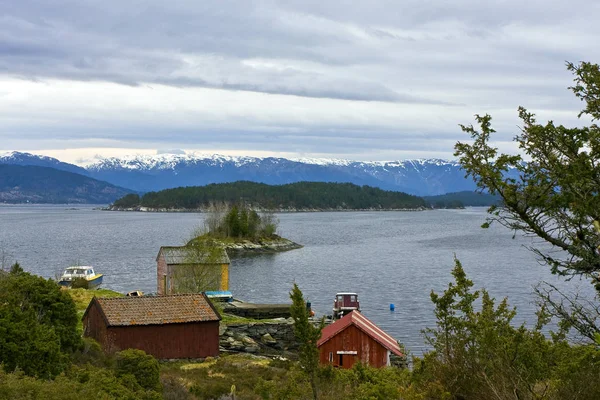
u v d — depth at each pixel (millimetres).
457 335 19000
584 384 15711
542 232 13281
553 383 16047
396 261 131875
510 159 13242
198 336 48656
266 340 58562
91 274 96562
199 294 51125
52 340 29281
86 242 182250
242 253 154500
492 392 16578
